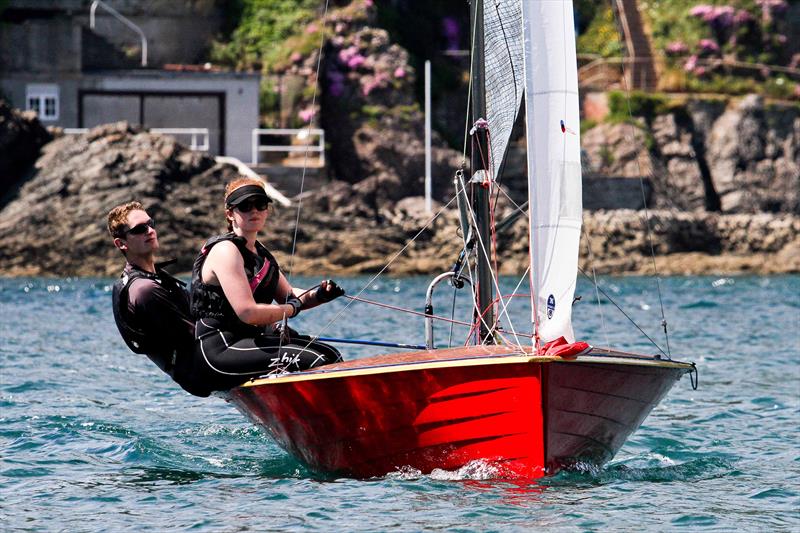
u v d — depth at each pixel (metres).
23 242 123.38
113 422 34.97
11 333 62.56
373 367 24.98
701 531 22.39
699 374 47.72
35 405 37.78
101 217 124.75
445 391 24.78
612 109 164.75
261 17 159.50
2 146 127.88
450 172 154.25
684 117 165.00
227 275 26.30
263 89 152.38
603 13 182.75
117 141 131.25
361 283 114.62
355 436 26.22
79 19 154.88
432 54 171.12
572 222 25.08
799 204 162.88
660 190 158.75
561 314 24.97
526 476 25.36
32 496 25.45
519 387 24.27
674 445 32.22
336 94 154.88
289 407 26.53
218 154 144.50
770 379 46.09
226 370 26.61
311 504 24.36
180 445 31.73
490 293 28.41
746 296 100.19
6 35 143.50
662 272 140.12
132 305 27.38
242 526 22.70
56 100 143.50
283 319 26.42
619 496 25.12
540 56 25.16
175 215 126.00
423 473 26.36
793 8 181.12
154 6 156.50
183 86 143.88
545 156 25.06
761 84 172.50
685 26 178.88
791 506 24.50
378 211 147.62
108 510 24.17
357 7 160.50
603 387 25.25
